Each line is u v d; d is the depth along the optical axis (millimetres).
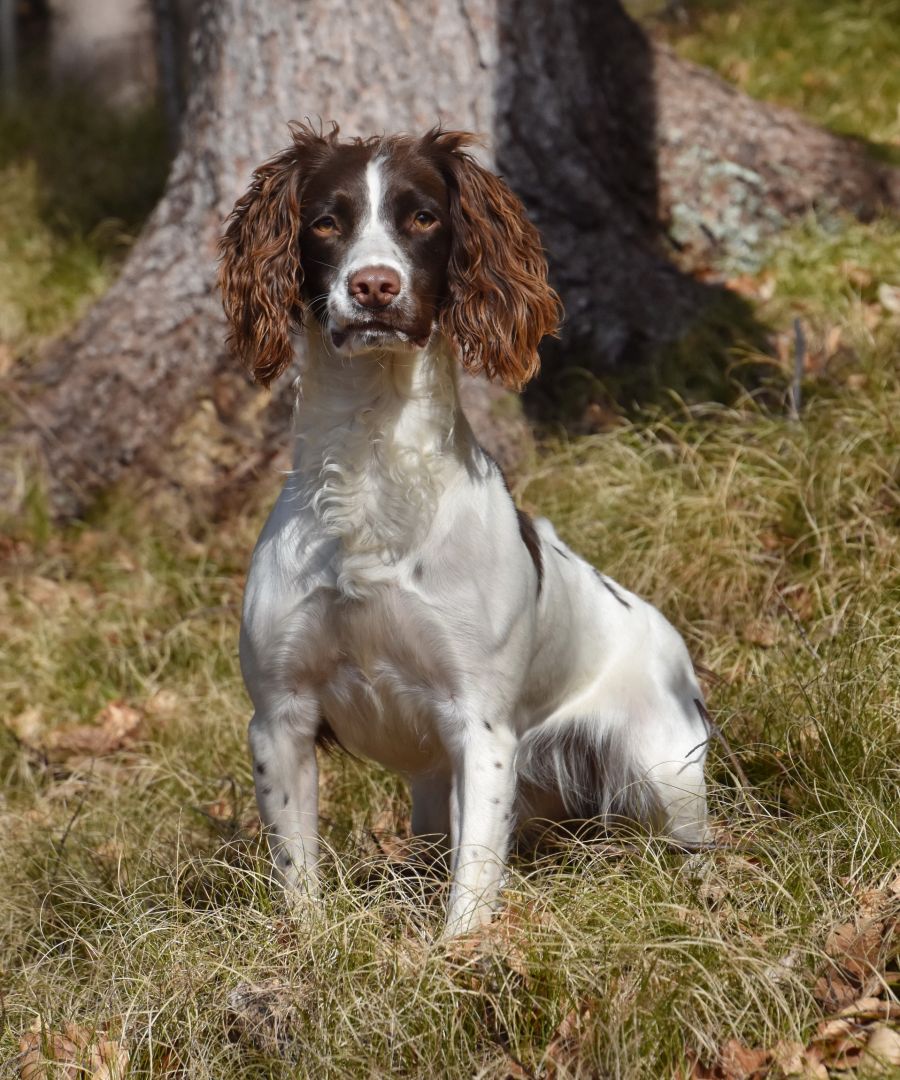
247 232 4195
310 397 4070
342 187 4012
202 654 6543
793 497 6391
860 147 9164
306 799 4227
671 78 8867
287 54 7473
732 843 4238
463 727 4086
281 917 3869
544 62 7766
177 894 4172
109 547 7664
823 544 5922
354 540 3994
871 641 5086
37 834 5199
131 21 16359
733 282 8180
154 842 4828
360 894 3949
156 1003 3678
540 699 4535
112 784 5508
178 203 7996
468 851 3973
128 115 13727
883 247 8328
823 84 11375
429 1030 3416
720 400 7324
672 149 8555
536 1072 3312
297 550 4055
